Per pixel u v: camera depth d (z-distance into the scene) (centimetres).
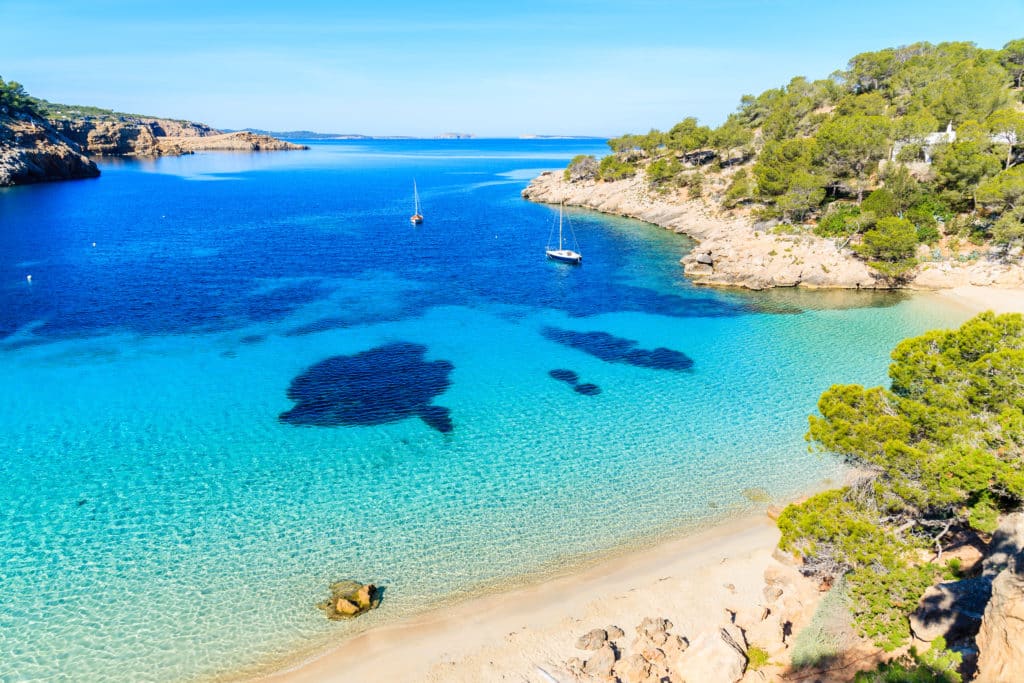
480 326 5591
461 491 3091
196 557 2602
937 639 1700
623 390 4262
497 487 3125
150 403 3997
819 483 3114
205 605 2347
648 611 2320
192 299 6244
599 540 2730
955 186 7150
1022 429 1967
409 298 6450
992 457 1936
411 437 3619
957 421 2150
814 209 8038
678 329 5506
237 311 5894
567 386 4331
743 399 4103
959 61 11138
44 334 5169
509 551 2662
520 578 2509
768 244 7344
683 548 2672
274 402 4041
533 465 3325
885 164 7938
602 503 2992
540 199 13775
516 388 4297
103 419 3781
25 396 4062
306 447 3500
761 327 5525
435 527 2816
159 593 2402
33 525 2798
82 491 3059
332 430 3697
